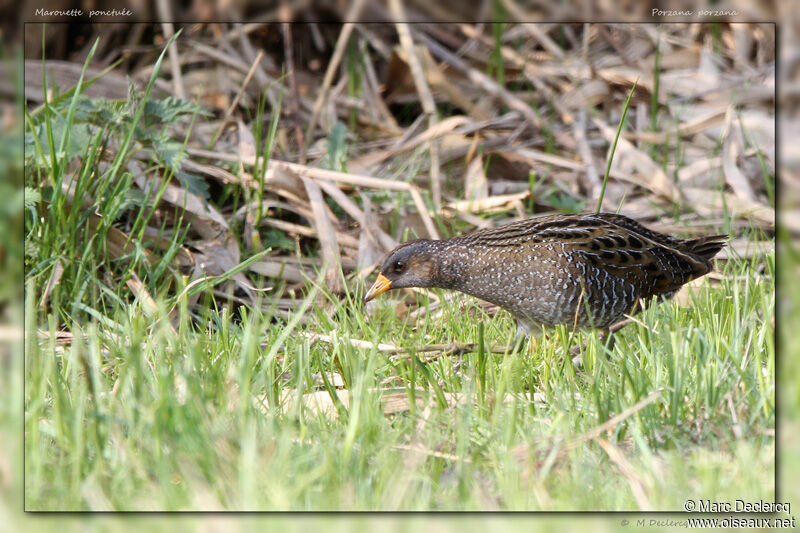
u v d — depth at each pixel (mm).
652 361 8180
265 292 11172
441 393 7746
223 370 7941
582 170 13359
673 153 13844
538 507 6297
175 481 6699
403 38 13844
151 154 11531
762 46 13758
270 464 6508
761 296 9000
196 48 14594
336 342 8695
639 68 14352
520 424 7441
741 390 7637
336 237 11359
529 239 9461
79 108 10438
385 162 13641
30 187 9992
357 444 7039
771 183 12742
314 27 15477
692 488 6609
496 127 14273
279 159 13578
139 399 7094
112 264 10508
